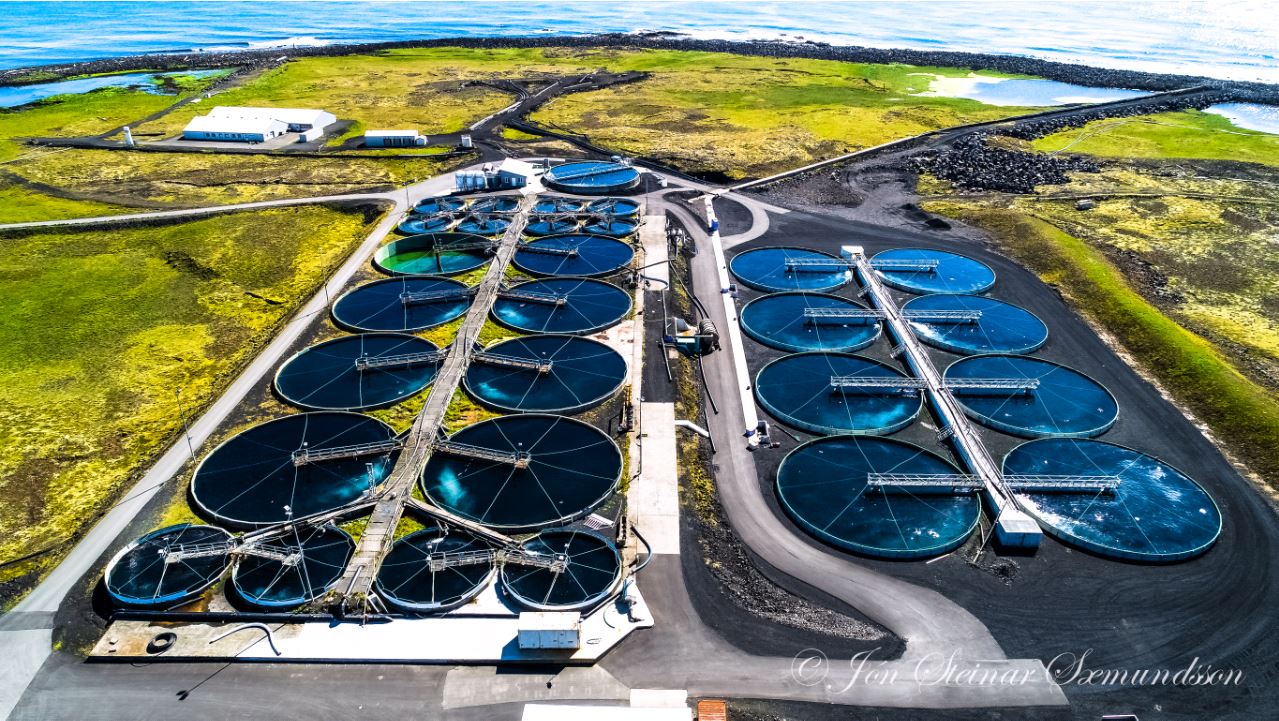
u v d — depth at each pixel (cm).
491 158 14500
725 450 6488
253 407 7019
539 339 8031
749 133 16125
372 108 18550
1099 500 5831
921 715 4259
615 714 4012
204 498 5816
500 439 6444
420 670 4506
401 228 10919
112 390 7431
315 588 4994
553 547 5319
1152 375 7581
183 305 9119
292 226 11306
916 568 5272
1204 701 4347
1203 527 5588
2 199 12262
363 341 8025
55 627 4800
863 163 14225
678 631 4756
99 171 13788
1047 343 8131
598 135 16112
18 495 5997
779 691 4381
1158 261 10100
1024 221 11031
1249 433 6588
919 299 8906
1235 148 14988
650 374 7431
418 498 5816
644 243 10462
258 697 4347
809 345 8012
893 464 6241
